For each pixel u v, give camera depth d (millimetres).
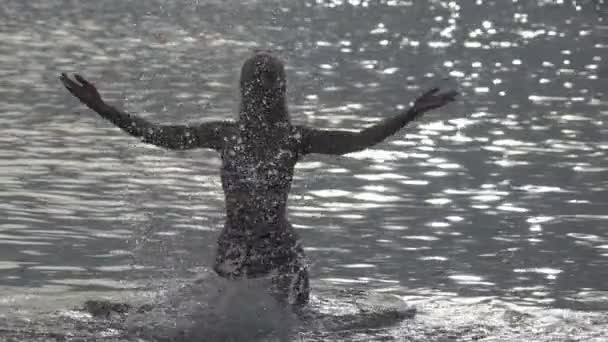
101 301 11406
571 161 21250
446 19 60250
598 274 13562
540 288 12875
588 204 17562
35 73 32812
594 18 61438
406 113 11023
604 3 71375
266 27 52125
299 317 10938
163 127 11469
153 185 18281
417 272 13562
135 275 12953
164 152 21219
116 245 14430
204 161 20516
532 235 15523
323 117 26656
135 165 19891
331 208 17078
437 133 24297
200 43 44000
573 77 36000
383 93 31516
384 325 10844
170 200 17234
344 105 28828
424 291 12648
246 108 11531
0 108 25875
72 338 10086
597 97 31016
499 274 13516
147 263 13547
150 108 26828
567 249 14797
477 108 28516
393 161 21000
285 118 11602
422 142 23109
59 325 10539
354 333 10477
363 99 30125
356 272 13516
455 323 11016
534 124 25844
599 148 22688
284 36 48344
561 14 63969
